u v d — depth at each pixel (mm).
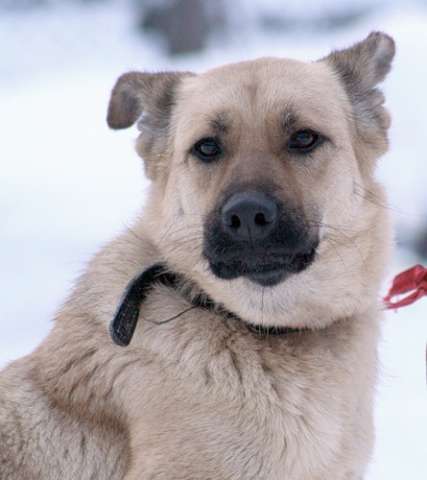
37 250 26156
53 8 51344
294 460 8664
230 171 9203
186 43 44656
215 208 9070
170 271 9383
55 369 9375
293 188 9195
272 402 8680
